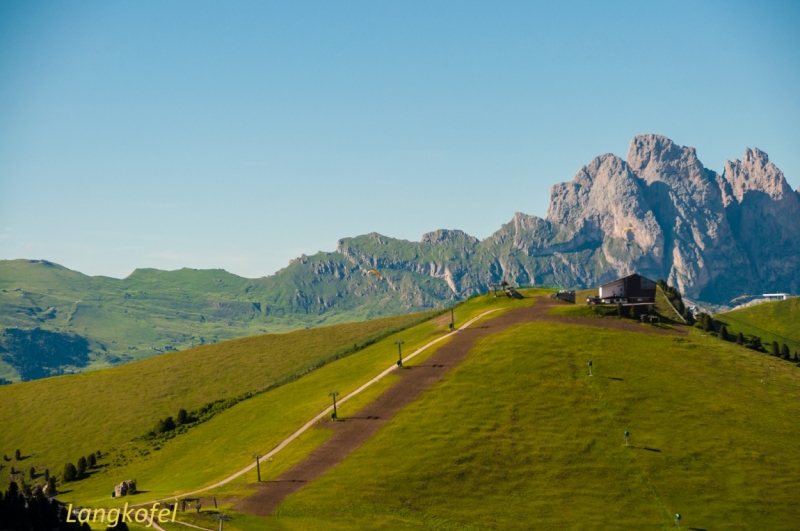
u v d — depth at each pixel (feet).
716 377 579.48
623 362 592.19
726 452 480.23
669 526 410.93
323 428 531.50
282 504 426.51
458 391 553.64
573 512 419.74
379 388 583.58
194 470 532.73
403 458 471.62
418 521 407.03
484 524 406.82
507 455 471.21
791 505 431.84
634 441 488.02
